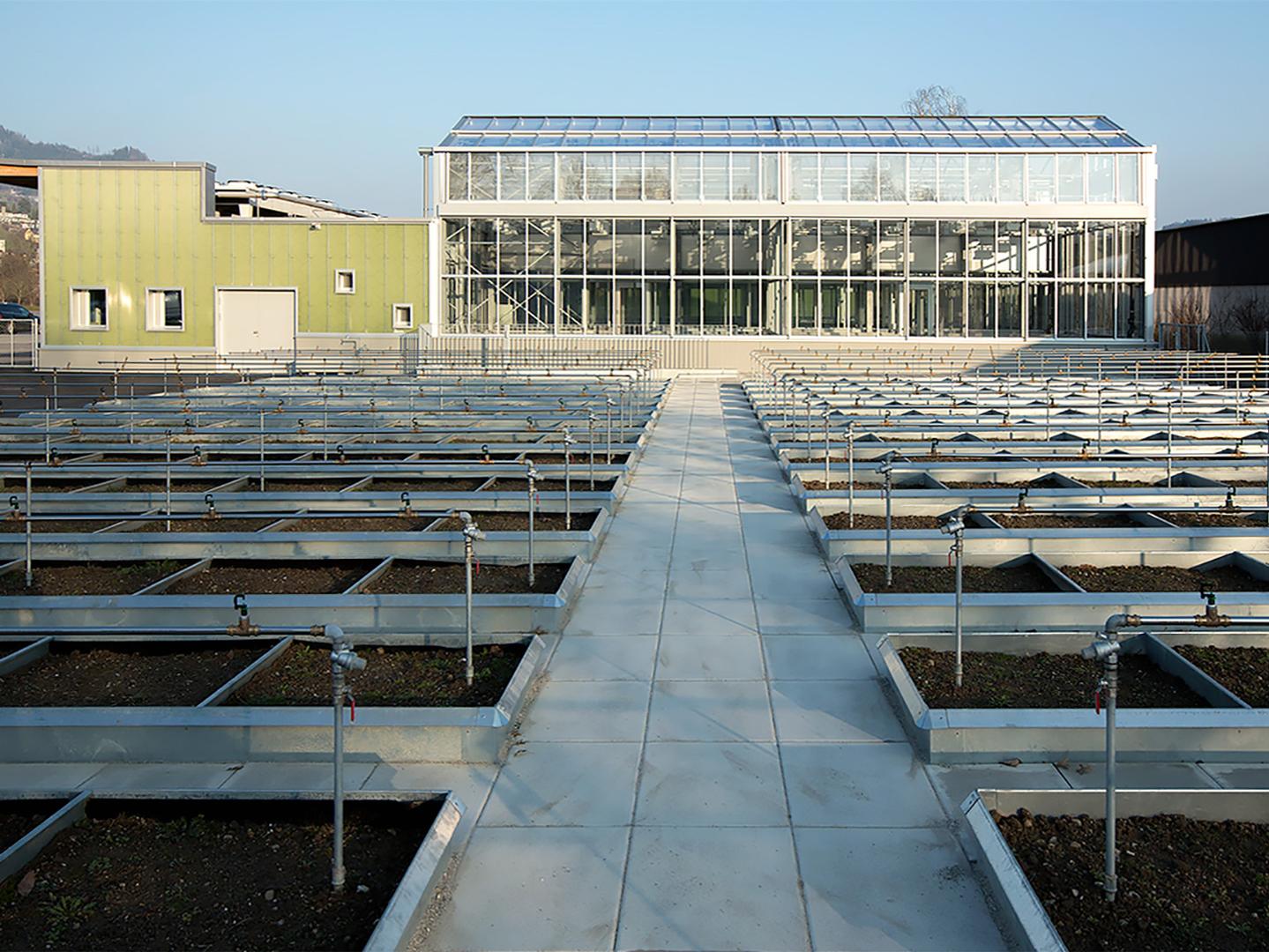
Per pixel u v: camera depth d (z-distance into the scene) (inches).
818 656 293.6
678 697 265.6
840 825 201.8
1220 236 1640.0
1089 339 1454.2
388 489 522.6
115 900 176.4
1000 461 567.8
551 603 310.0
